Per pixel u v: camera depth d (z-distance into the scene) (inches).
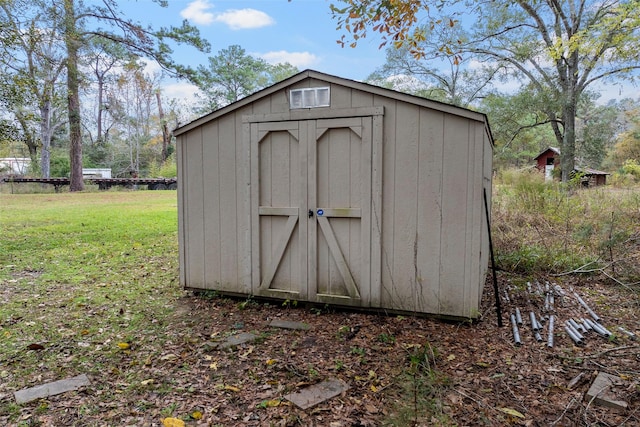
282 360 112.3
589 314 148.1
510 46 557.9
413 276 144.4
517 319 140.8
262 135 160.4
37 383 100.5
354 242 151.0
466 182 135.3
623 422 80.8
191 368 108.0
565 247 226.5
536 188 331.6
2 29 279.0
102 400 92.4
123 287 190.2
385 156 144.9
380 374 103.0
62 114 911.7
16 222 373.7
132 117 1403.8
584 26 477.1
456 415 84.2
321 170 153.6
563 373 103.3
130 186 918.4
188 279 180.7
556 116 573.6
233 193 168.1
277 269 163.0
